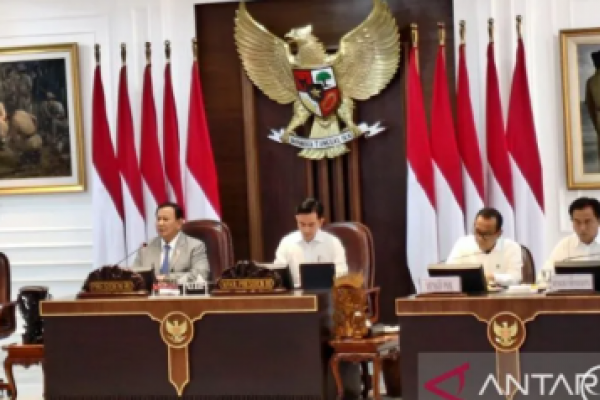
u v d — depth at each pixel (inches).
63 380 340.8
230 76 480.7
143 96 461.7
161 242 391.9
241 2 466.9
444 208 435.8
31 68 489.7
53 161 491.2
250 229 478.3
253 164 476.4
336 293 329.1
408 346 304.0
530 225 433.1
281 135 473.4
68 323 340.2
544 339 293.7
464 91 437.7
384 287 474.3
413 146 435.2
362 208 474.0
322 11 473.1
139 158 469.7
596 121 445.7
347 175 473.4
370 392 385.7
